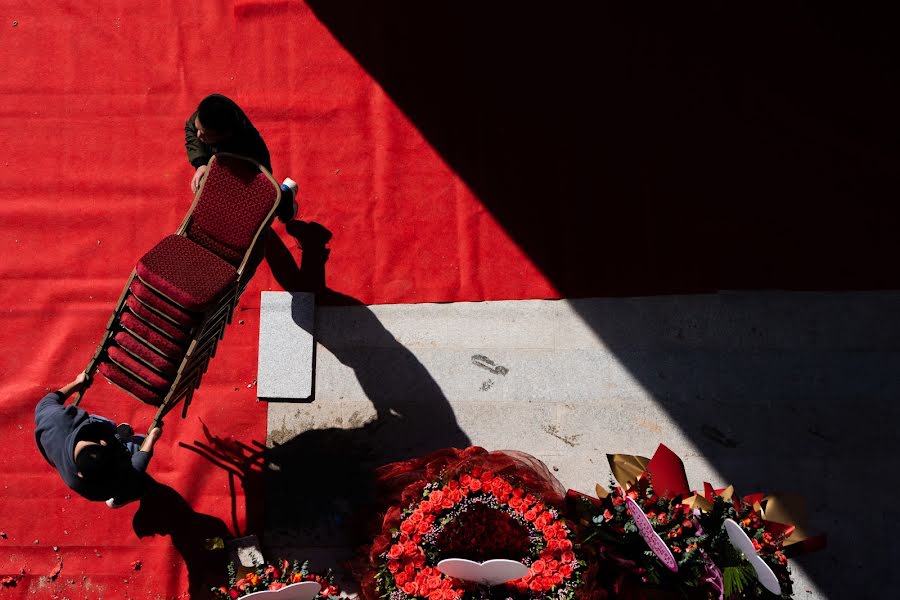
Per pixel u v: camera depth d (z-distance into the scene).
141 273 4.00
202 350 4.27
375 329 5.25
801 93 5.55
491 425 5.11
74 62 5.61
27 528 4.88
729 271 5.30
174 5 5.68
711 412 5.12
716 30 5.66
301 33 5.68
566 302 5.29
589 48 5.66
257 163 4.14
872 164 5.41
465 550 3.93
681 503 4.19
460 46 5.68
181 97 5.58
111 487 4.04
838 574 4.85
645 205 5.42
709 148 5.48
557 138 5.54
